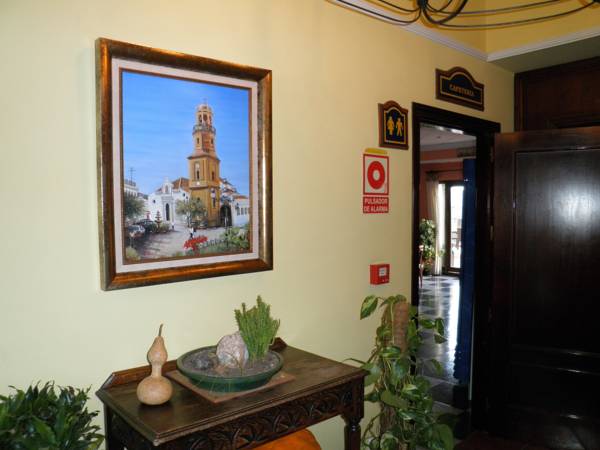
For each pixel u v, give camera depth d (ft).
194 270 5.50
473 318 10.65
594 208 9.01
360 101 7.63
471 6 9.75
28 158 4.48
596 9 8.83
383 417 7.32
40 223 4.56
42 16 4.51
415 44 8.59
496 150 9.73
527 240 9.57
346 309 7.51
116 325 5.05
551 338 9.41
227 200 5.84
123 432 4.46
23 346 4.49
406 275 8.57
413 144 8.59
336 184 7.29
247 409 4.33
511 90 11.07
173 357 5.48
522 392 9.66
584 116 10.15
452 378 12.82
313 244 6.99
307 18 6.82
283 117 6.55
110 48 4.78
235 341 4.99
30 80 4.47
